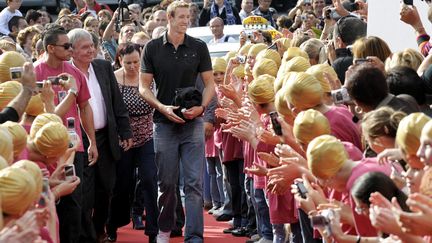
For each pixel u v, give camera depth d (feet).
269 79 50.55
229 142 66.85
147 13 114.01
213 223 72.13
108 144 61.11
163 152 60.34
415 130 32.22
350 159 36.86
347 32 53.52
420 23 52.60
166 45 60.90
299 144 40.57
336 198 38.42
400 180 33.73
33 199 32.19
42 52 67.51
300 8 100.58
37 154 41.98
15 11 101.30
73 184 42.37
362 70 40.09
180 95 59.62
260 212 56.44
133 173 65.26
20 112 42.98
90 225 59.82
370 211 30.86
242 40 75.31
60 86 54.13
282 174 40.65
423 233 29.12
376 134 35.40
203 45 61.46
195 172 59.88
